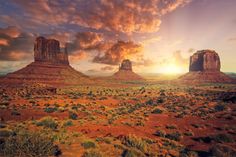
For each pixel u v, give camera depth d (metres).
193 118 28.97
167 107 42.00
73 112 31.69
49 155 9.70
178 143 16.88
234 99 49.12
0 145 9.30
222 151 13.52
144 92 92.25
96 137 17.28
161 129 22.20
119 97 67.25
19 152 8.88
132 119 27.66
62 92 83.38
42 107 37.72
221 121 26.45
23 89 69.44
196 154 13.36
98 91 99.12
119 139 16.28
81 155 10.47
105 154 11.41
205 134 20.03
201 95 73.69
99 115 30.92
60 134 14.79
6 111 31.58
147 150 13.87
